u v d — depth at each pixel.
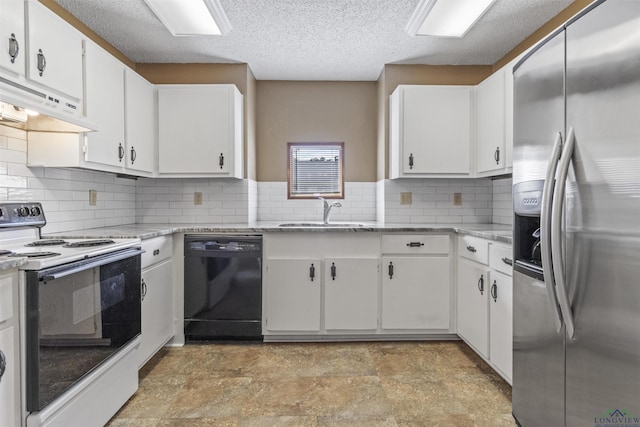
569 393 1.20
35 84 1.62
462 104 2.89
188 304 2.61
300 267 2.62
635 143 0.92
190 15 2.26
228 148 2.84
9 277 1.18
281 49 2.81
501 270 1.99
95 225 2.56
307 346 2.60
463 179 3.19
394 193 3.19
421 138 2.89
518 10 2.27
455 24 2.38
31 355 1.21
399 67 3.13
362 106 3.50
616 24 0.98
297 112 3.49
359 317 2.64
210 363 2.31
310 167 3.53
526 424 1.51
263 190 3.49
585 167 1.10
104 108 2.18
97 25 2.44
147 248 2.17
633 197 0.93
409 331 2.67
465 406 1.82
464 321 2.50
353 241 2.65
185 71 3.08
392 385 2.03
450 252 2.66
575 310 1.14
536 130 1.38
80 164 1.97
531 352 1.46
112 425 1.65
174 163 2.84
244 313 2.62
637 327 0.93
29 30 1.57
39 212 1.93
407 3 2.19
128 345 1.78
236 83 3.09
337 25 2.45
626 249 0.95
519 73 1.53
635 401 0.94
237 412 1.76
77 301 1.41
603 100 1.02
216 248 2.61
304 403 1.84
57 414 1.30
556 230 1.16
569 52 1.17
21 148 1.91
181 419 1.71
